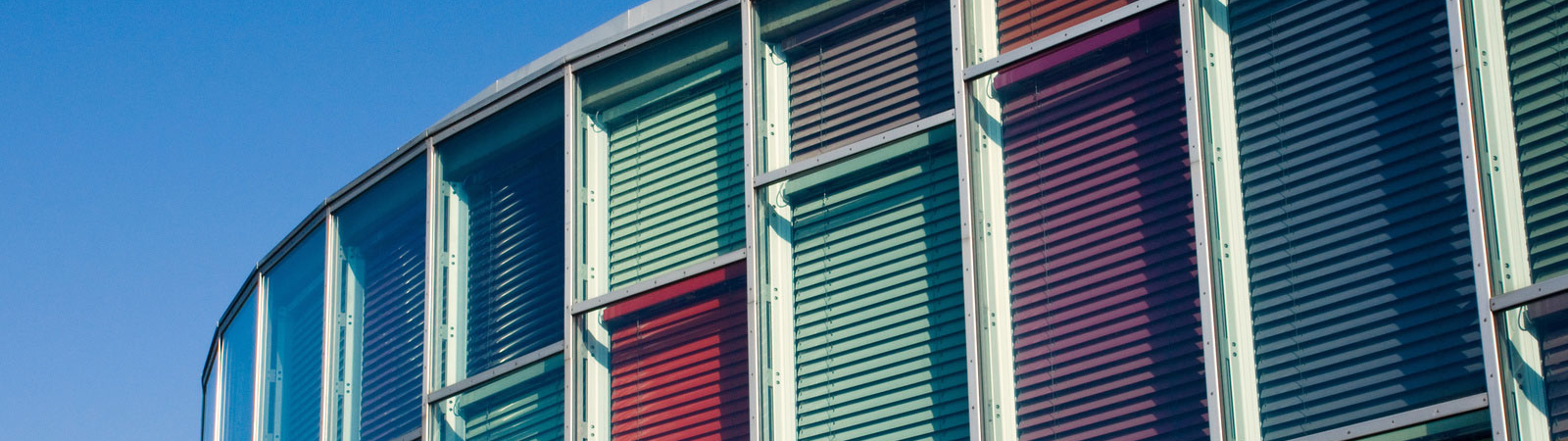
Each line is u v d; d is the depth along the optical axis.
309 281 20.02
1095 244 13.58
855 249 14.84
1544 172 11.73
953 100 14.59
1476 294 11.70
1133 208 13.47
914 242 14.49
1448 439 11.65
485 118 18.06
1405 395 11.86
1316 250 12.55
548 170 17.27
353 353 18.88
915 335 14.25
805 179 15.30
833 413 14.51
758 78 15.77
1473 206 11.77
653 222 16.28
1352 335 12.20
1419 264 12.08
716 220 15.81
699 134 16.25
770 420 14.72
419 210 18.50
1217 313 12.68
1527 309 11.54
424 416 17.48
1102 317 13.36
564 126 17.09
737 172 15.82
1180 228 13.16
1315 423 12.17
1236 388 12.51
